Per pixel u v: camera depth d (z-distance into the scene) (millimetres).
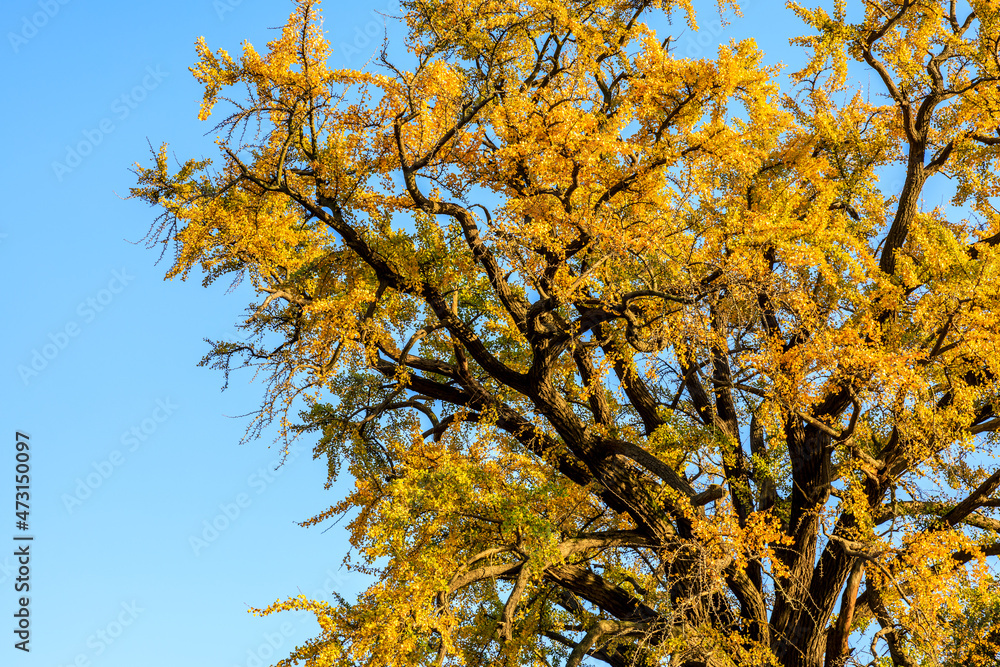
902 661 11312
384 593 8641
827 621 11484
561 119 10023
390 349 11547
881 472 11172
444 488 9773
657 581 12367
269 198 10555
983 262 10070
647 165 10102
